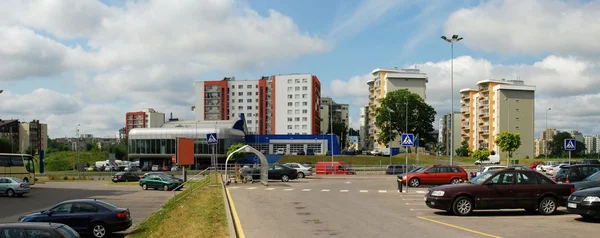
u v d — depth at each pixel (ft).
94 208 56.29
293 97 457.68
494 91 399.85
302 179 155.74
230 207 69.82
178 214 65.05
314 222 53.36
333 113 618.85
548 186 58.49
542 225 49.16
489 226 48.75
